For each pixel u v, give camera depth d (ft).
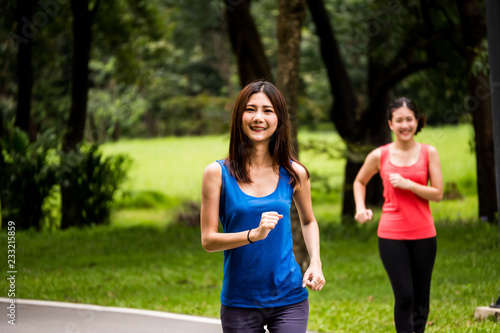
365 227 50.67
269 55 92.22
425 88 57.88
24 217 54.70
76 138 57.82
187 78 128.47
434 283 30.63
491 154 43.24
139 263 39.27
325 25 54.70
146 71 75.41
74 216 57.47
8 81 69.87
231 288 11.70
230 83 126.21
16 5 56.44
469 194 75.31
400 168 18.93
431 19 49.96
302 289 11.96
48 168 55.26
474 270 32.76
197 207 59.52
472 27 42.52
